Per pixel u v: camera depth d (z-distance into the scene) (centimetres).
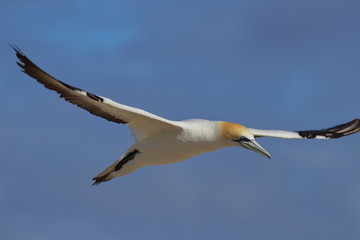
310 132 1962
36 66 1441
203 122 1716
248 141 1688
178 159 1730
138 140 1725
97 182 1820
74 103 1552
